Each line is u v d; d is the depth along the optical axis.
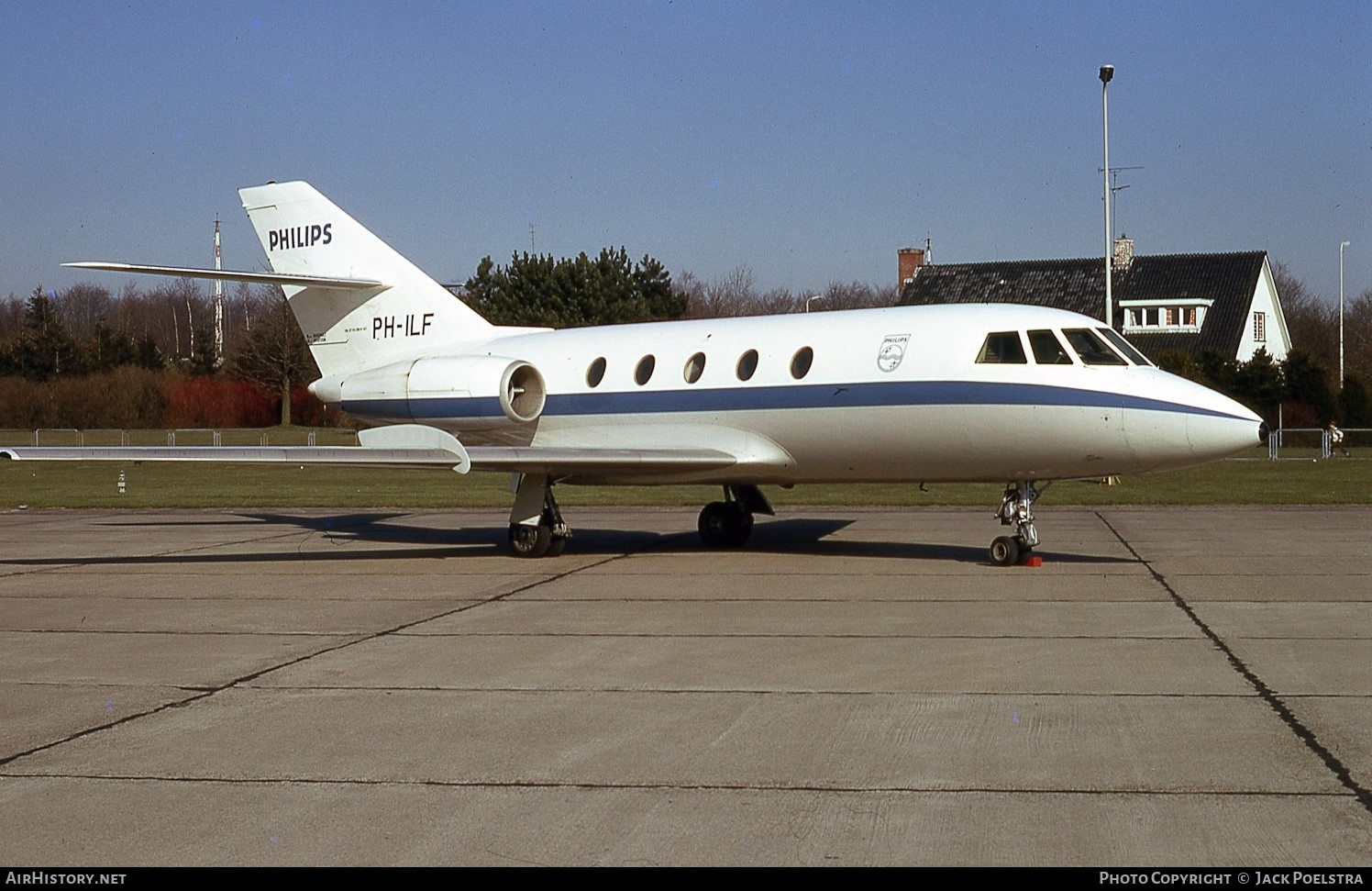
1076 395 15.12
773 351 17.27
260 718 8.50
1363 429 47.72
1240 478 33.81
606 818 6.36
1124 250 62.88
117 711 8.73
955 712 8.37
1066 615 12.22
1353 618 11.87
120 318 129.50
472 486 36.09
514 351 20.08
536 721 8.31
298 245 22.16
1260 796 6.51
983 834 6.03
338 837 6.14
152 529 23.66
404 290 21.41
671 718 8.35
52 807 6.63
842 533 20.95
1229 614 12.12
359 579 15.84
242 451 16.30
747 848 5.91
